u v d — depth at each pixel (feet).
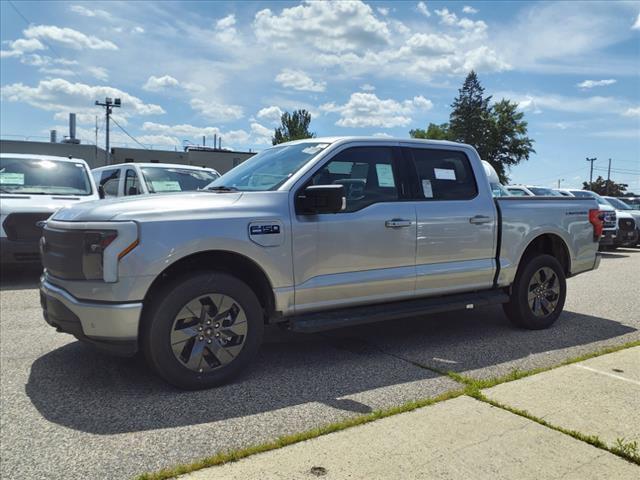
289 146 17.31
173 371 12.85
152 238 12.50
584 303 25.03
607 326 20.36
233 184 16.31
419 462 9.56
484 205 18.31
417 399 12.76
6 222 26.23
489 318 21.61
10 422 11.45
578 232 21.07
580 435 10.57
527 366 15.38
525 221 19.22
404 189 16.76
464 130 242.58
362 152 16.25
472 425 11.03
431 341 18.02
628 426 11.02
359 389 13.46
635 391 12.91
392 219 16.03
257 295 14.89
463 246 17.67
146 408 12.18
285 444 10.24
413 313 16.44
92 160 147.02
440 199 17.46
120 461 9.84
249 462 9.57
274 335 18.69
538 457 9.77
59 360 15.52
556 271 20.06
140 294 12.41
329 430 10.82
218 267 14.06
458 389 13.37
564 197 21.16
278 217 14.12
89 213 13.03
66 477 9.31
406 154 17.13
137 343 12.60
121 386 13.51
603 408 11.90
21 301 23.52
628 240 53.06
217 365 13.51
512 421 11.22
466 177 18.42
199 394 13.03
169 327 12.73
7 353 16.15
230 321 13.61
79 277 12.74
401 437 10.51
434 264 17.10
